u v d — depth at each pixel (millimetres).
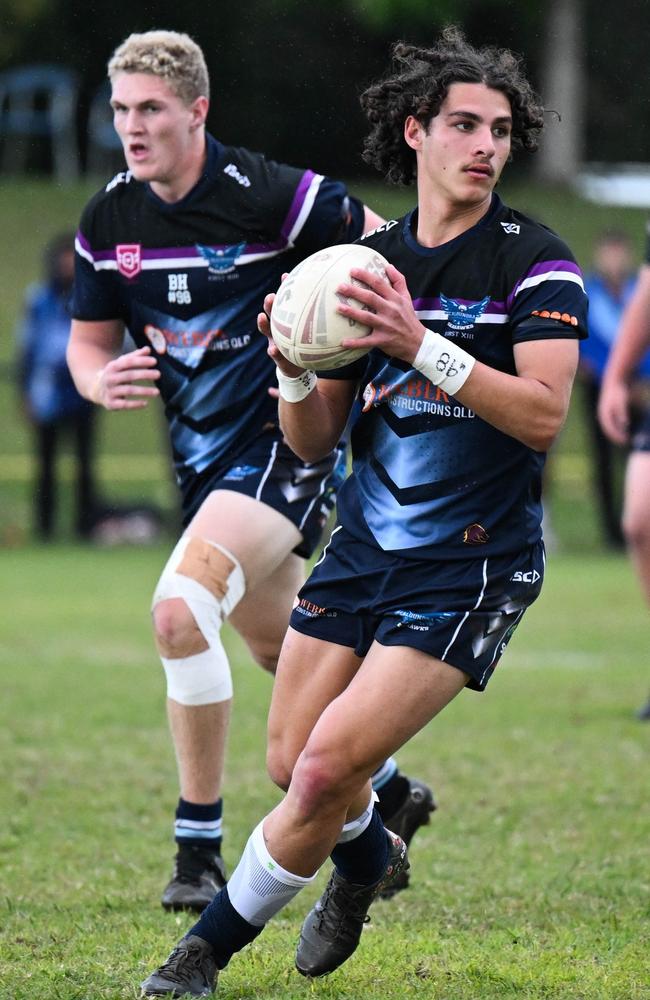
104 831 21109
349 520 14555
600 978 14656
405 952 15719
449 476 14000
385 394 14188
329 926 14836
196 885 17641
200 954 14156
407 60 14531
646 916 17094
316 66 99312
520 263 13742
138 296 19188
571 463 72250
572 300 13602
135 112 18344
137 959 15383
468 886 18516
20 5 107938
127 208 19094
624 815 21797
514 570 13984
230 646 39062
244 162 18953
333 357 13594
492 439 13945
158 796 23141
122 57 18500
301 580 19203
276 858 13836
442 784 23875
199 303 18938
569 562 54844
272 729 14641
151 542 59312
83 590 47125
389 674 13578
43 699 30875
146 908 17656
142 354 18312
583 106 121688
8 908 17469
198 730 17781
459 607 13750
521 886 18422
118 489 64688
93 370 19328
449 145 13750
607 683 33281
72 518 62844
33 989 14281
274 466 18641
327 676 14352
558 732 27875
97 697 31125
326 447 15102
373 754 13500
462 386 13273
